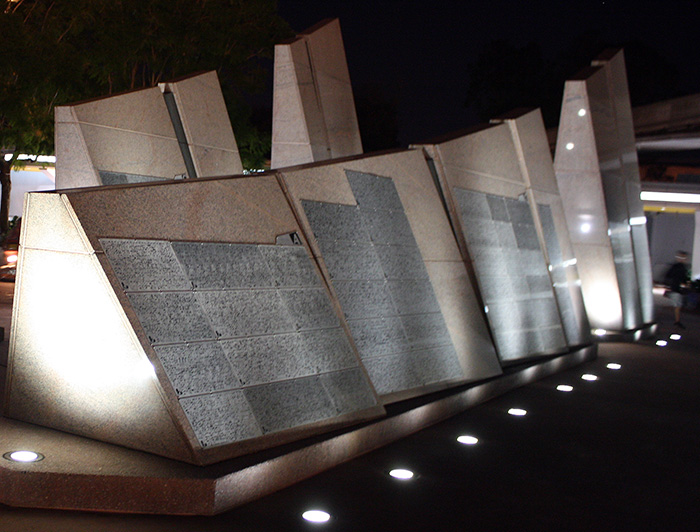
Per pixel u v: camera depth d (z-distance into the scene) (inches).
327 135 685.9
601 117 655.1
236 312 245.6
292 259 276.2
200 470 208.1
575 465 282.4
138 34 832.9
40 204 222.5
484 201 440.5
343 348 284.7
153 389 214.4
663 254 1676.9
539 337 472.1
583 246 655.8
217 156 553.6
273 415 242.4
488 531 212.7
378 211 340.8
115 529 187.9
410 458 273.9
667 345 641.0
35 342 236.7
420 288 353.1
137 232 226.5
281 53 646.5
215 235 249.3
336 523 206.5
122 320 214.5
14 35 679.1
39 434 230.1
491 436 313.9
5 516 189.5
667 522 231.1
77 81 762.2
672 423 360.8
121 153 472.1
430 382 343.6
